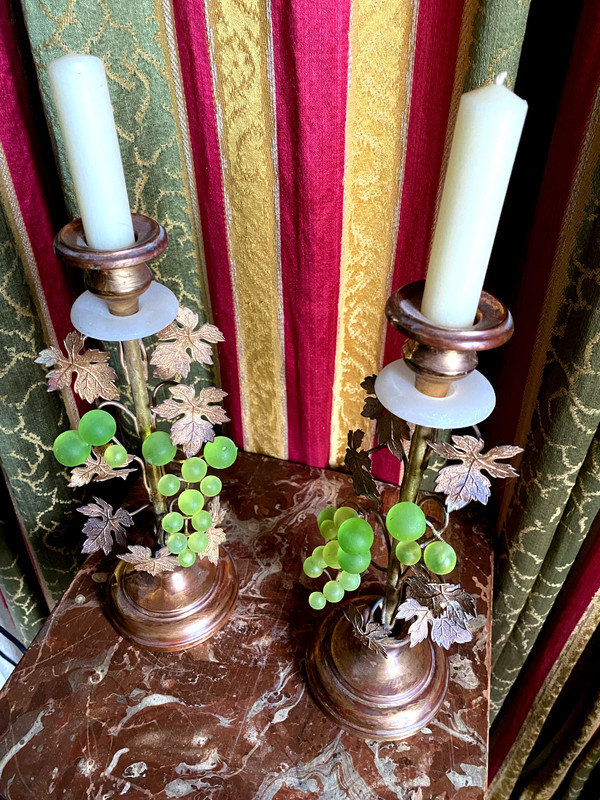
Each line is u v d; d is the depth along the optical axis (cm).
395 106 33
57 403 44
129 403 48
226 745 33
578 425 33
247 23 32
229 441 33
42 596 57
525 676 49
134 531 44
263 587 41
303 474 49
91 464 31
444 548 27
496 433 44
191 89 35
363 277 40
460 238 20
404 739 33
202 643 38
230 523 45
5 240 36
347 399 46
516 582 41
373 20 31
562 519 38
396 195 36
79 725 34
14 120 35
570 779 54
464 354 23
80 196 25
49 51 33
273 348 44
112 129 24
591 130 28
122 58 35
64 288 42
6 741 34
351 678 34
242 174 37
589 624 42
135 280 26
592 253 29
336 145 34
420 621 29
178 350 31
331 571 42
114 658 37
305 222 37
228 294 43
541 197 34
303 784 32
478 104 18
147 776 32
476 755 33
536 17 32
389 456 47
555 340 33
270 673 36
